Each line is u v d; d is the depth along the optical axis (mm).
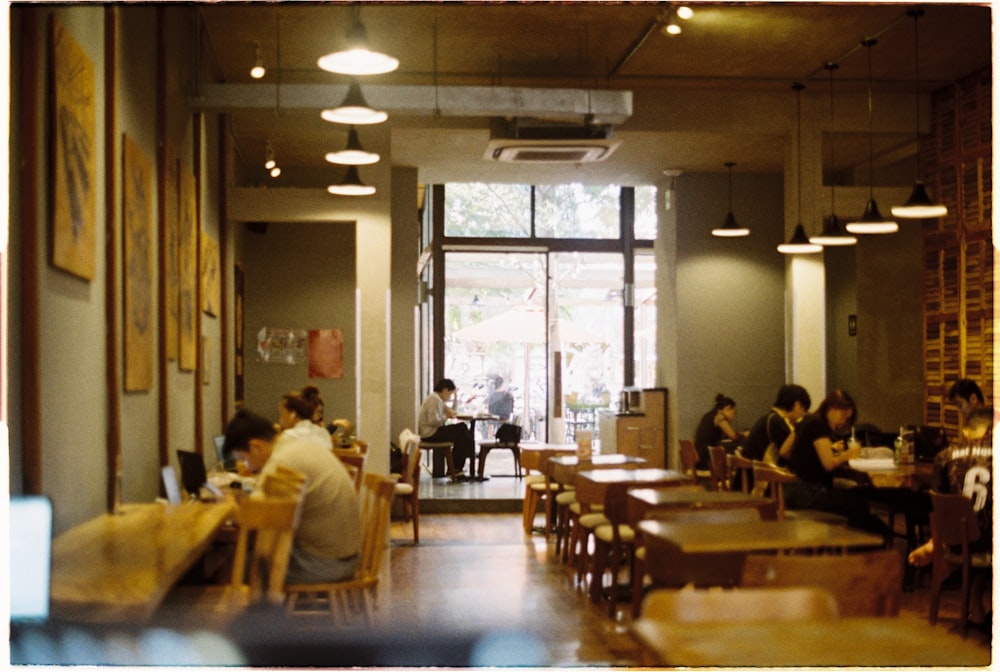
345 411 13422
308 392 10141
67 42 4727
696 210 14000
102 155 5633
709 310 14008
